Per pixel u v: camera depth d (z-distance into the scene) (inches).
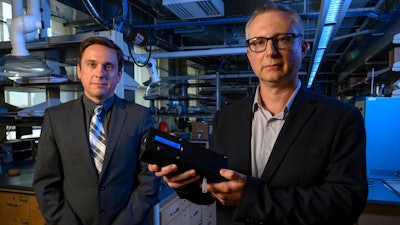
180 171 31.5
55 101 99.8
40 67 69.7
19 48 68.9
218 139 40.3
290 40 33.5
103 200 51.7
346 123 32.2
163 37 161.9
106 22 96.3
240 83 274.1
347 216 29.3
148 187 55.1
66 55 90.7
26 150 116.7
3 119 106.8
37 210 76.6
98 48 54.1
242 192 29.3
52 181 53.9
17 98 136.1
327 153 32.1
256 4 123.3
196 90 266.8
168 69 251.1
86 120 55.4
